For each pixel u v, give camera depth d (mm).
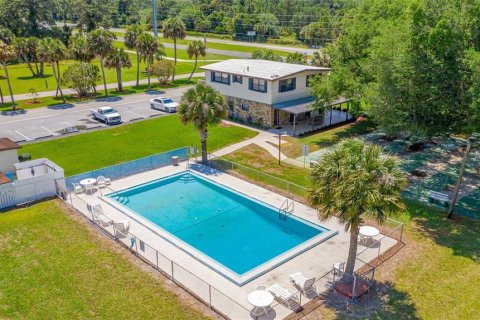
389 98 27844
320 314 17062
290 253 21562
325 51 45344
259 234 24656
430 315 17016
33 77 76000
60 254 21406
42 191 27844
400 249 21891
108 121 45438
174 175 32250
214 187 30641
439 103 25031
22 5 101750
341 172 16453
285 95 44531
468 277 19469
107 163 34750
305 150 31531
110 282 19156
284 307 17438
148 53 63812
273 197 28469
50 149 37906
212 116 32125
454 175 31484
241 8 150125
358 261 20672
